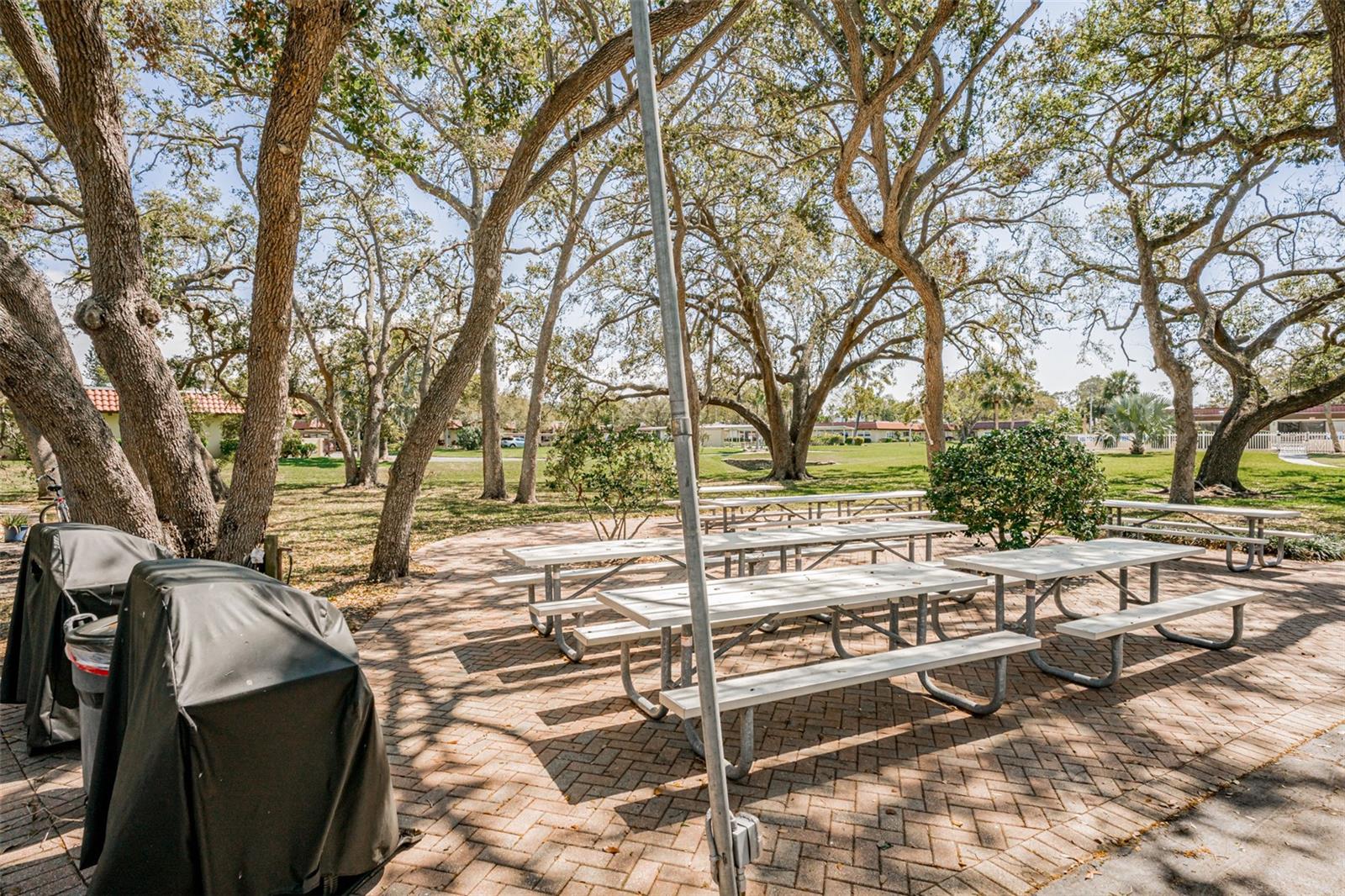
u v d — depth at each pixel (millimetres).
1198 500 15914
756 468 32656
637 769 3562
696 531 2080
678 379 2029
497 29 7473
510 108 7727
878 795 3246
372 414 25812
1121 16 11406
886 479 25359
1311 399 17047
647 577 8641
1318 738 3818
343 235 23938
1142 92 12352
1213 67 12109
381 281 25109
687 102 14156
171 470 6668
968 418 37562
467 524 14609
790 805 3160
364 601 7473
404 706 4473
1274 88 12594
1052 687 4695
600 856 2795
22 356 5352
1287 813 3053
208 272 18875
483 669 5219
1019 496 7156
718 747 2127
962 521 7664
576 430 9234
